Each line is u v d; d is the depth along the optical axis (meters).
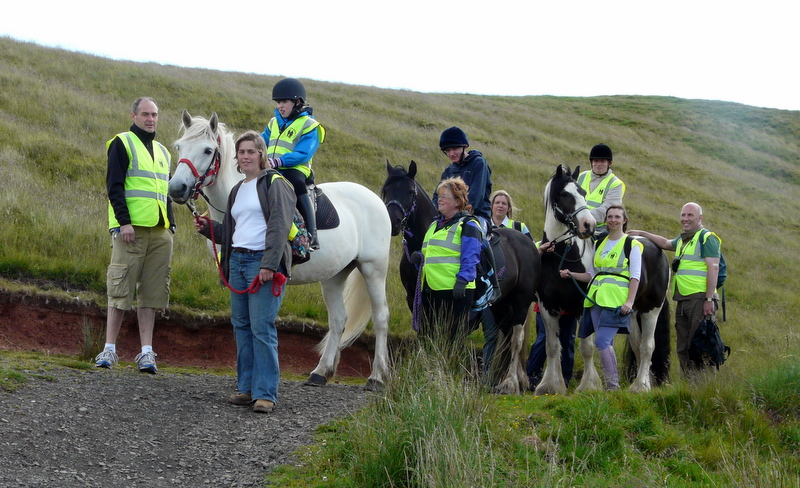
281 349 8.91
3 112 16.27
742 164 35.78
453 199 6.14
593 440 5.00
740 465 4.77
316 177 17.53
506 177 21.88
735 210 25.58
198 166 5.81
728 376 6.67
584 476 4.51
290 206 5.52
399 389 4.95
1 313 7.54
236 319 5.75
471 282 6.11
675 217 21.88
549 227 7.70
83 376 5.94
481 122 31.25
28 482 3.91
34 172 12.81
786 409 6.21
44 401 5.11
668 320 8.59
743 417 5.77
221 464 4.48
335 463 4.46
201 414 5.35
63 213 10.12
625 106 46.66
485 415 4.89
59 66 22.83
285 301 9.44
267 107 23.83
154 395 5.67
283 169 6.34
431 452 3.99
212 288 9.15
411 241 7.69
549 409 5.60
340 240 6.77
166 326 8.35
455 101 36.50
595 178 8.79
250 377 5.74
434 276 6.07
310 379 6.92
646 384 7.87
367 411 4.97
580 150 30.45
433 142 24.52
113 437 4.70
